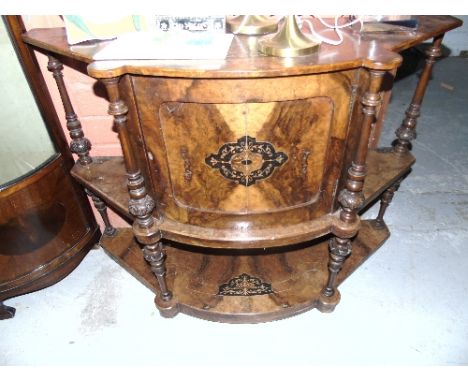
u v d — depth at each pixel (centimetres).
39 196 119
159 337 128
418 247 160
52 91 123
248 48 82
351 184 92
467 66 365
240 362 120
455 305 136
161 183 95
